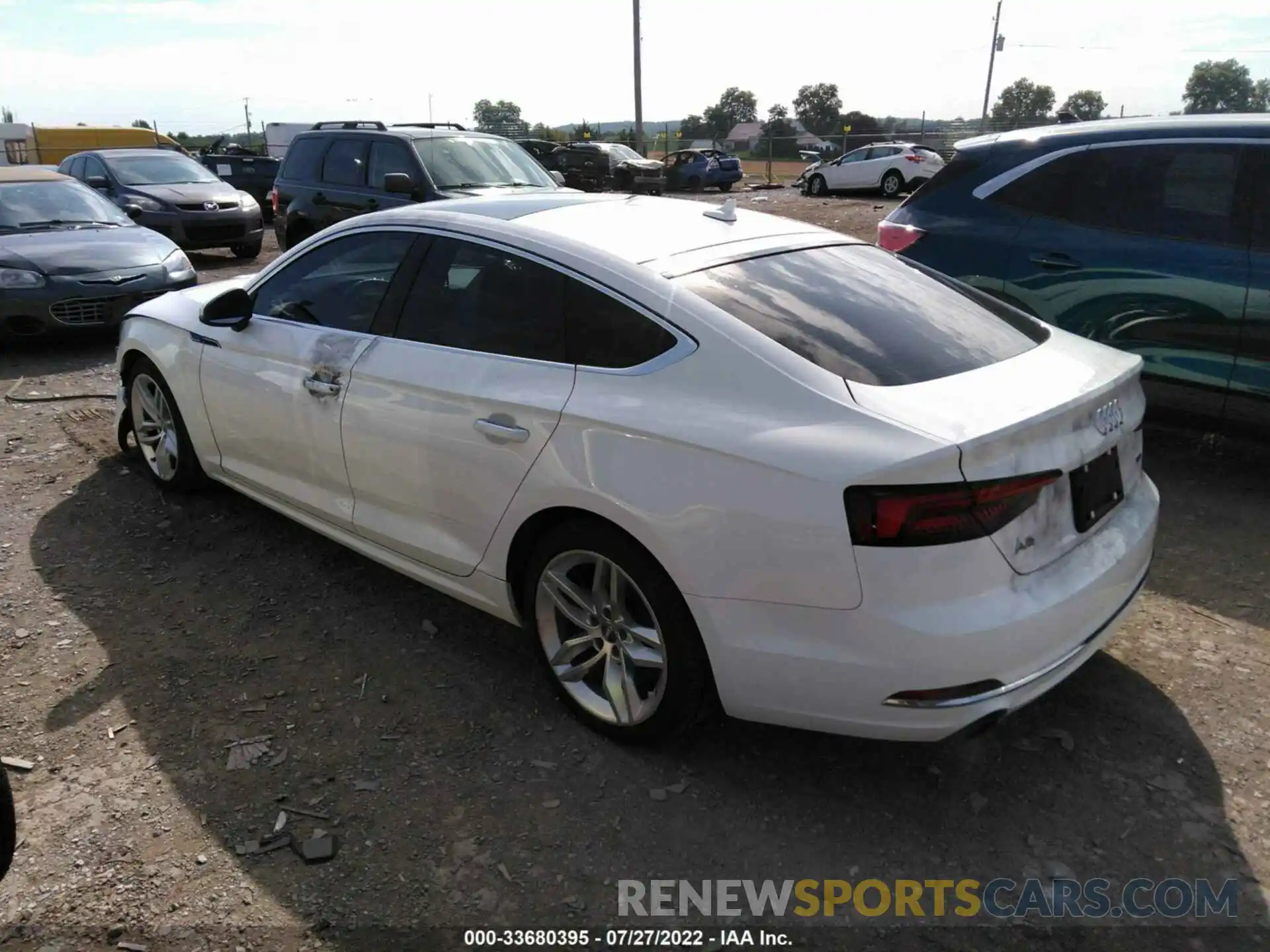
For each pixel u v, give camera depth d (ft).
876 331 9.30
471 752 9.71
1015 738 9.89
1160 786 9.16
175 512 15.48
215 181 46.65
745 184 106.22
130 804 8.97
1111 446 9.02
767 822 8.79
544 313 9.91
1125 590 9.14
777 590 8.02
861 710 8.00
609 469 8.85
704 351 8.77
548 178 33.19
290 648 11.62
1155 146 16.26
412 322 11.14
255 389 12.96
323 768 9.46
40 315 25.48
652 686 9.57
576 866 8.27
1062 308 17.03
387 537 11.51
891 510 7.48
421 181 30.40
